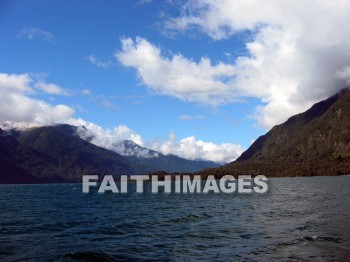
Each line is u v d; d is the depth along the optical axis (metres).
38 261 24.27
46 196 128.00
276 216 46.78
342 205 56.88
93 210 65.62
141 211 61.69
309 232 33.09
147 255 25.80
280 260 23.52
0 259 24.94
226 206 67.94
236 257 24.62
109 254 26.05
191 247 28.23
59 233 36.75
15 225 43.34
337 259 23.45
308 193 94.56
